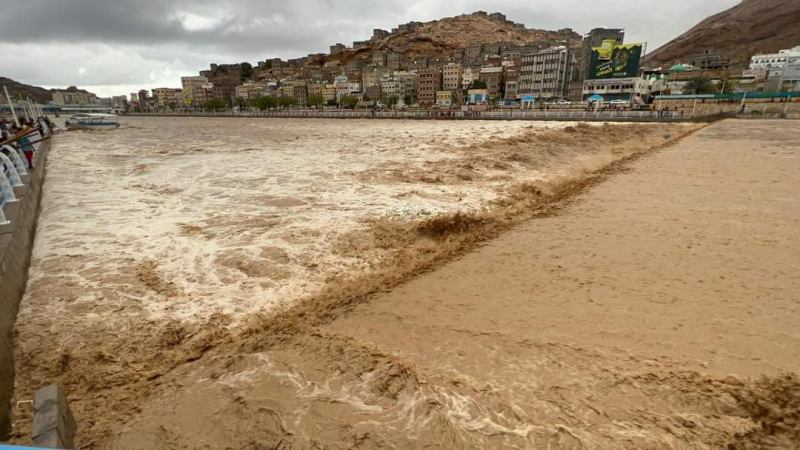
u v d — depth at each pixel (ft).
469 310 20.11
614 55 259.19
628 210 37.60
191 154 84.99
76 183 53.47
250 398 14.38
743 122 146.72
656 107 204.85
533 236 31.12
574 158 71.41
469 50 616.80
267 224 35.24
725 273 23.86
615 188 46.98
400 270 26.30
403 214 37.68
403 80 433.48
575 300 20.86
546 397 13.94
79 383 16.20
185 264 27.17
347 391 14.51
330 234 32.73
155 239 31.71
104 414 14.34
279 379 15.34
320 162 70.18
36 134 94.32
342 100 394.93
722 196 42.06
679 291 21.68
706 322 18.61
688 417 13.04
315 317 20.24
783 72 281.95
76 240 31.45
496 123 186.09
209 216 37.73
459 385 14.60
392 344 17.33
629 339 17.31
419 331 18.29
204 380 15.71
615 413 13.21
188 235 32.55
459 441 12.18
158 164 70.13
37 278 24.99
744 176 51.96
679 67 327.67
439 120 231.71
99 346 18.53
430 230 33.65
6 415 14.64
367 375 15.29
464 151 82.28
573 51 347.36
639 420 12.92
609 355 16.20
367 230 33.60
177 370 16.62
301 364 16.20
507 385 14.56
